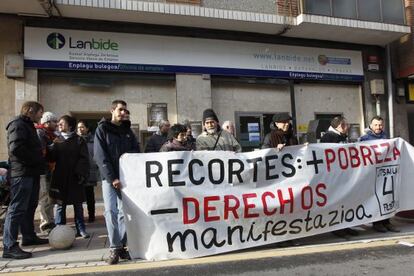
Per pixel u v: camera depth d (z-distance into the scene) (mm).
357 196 5738
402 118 12844
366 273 4262
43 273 4469
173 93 10445
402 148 6254
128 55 9930
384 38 11992
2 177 5957
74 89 9695
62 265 4812
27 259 5035
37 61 9273
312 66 11844
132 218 4793
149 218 4816
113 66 9797
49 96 9508
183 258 4844
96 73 9812
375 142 6035
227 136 5738
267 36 11320
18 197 5152
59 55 9430
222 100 10961
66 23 9531
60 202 6117
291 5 10812
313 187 5469
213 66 10648
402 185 6195
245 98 11211
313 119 12008
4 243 5109
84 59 9594
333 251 5074
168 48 10289
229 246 5023
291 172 5418
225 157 5172
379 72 12781
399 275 4184
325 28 10961
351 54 12406
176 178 4938
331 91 12328
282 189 5316
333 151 5703
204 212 4969
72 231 5605
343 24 10867
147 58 10078
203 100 10492
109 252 5266
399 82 12859
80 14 9289
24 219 5715
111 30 9859
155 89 10328
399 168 6145
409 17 12273
